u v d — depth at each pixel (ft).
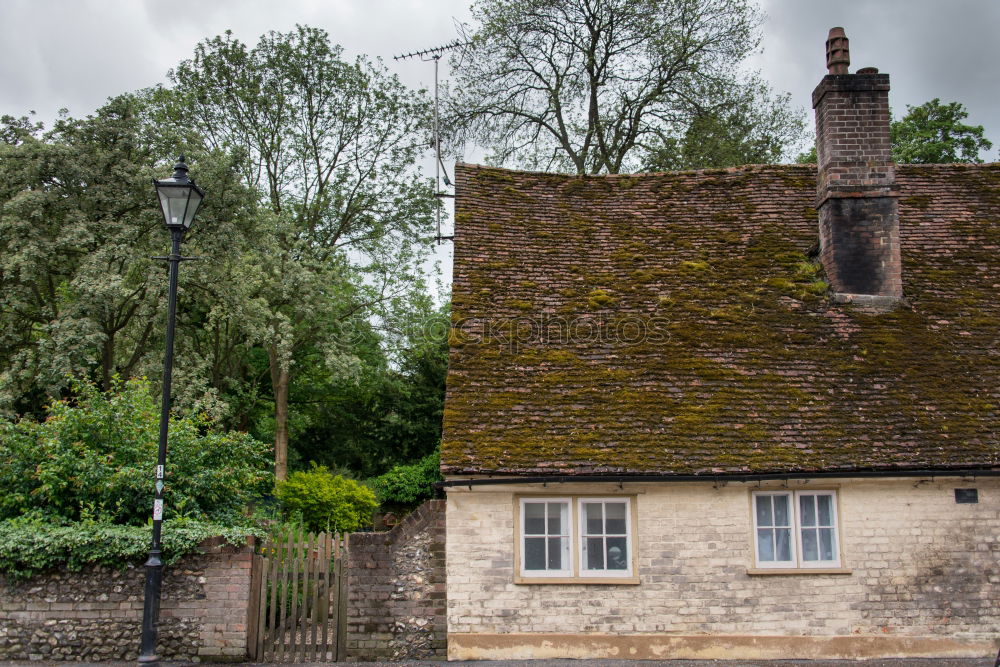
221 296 70.74
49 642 33.17
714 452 35.42
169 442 37.55
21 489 35.42
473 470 34.45
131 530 33.58
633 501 35.50
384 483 89.40
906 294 43.16
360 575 34.94
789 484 35.47
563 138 90.17
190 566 34.06
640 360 39.99
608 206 50.44
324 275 85.20
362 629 34.63
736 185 51.11
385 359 103.40
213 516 37.88
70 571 33.47
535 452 35.29
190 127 85.97
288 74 90.27
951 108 92.17
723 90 86.48
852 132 43.14
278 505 65.10
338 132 93.91
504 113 88.94
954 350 40.22
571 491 35.32
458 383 38.47
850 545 35.24
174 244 32.24
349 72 92.38
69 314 60.75
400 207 95.09
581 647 34.42
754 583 34.94
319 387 102.06
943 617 34.83
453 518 35.19
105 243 63.46
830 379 38.88
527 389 38.45
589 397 38.09
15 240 59.31
